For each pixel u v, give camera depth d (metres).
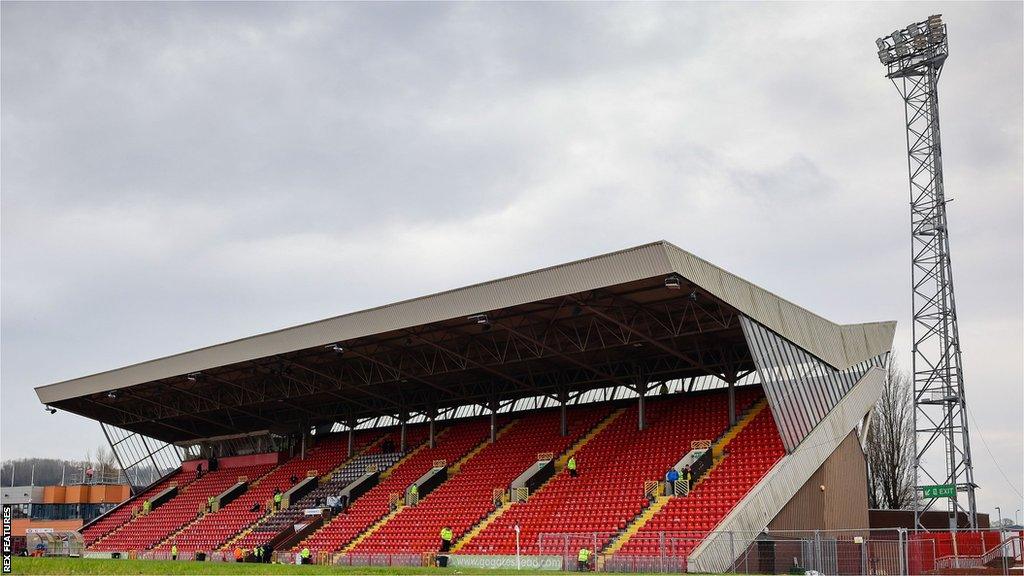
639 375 49.88
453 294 39.66
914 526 51.81
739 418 46.03
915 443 56.47
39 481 154.75
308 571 27.61
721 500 38.03
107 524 71.19
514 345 47.75
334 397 62.19
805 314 42.41
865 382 47.16
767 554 35.38
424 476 53.91
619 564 34.94
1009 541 36.53
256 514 60.12
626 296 38.47
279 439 71.00
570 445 51.28
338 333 44.97
